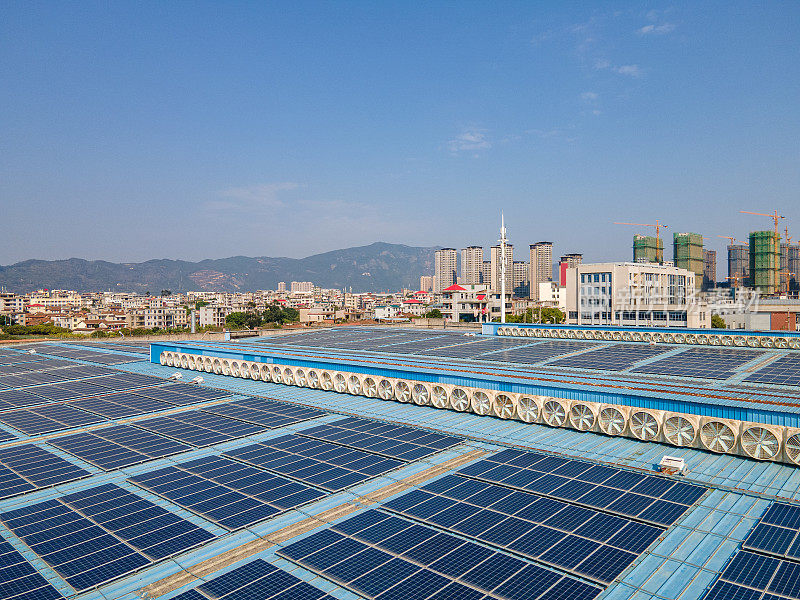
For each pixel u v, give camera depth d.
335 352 66.44
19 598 17.52
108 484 27.30
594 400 33.91
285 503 24.48
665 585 17.84
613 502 23.80
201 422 38.62
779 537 20.36
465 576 18.33
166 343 68.88
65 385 54.50
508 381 37.44
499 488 25.86
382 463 29.58
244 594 17.66
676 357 57.34
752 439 28.34
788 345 65.38
